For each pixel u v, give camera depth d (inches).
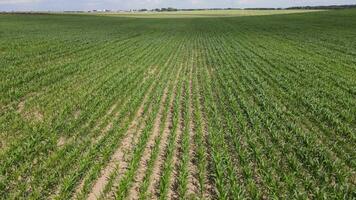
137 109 615.5
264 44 1658.5
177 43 1808.6
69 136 484.1
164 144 461.4
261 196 333.7
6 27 2516.0
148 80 839.7
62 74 863.1
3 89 686.5
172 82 839.7
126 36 2126.0
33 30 2284.7
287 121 536.7
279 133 486.6
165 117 567.8
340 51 1323.8
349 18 2994.6
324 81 796.6
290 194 331.6
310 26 2539.4
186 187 340.2
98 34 2167.8
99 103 633.6
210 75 932.0
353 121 531.2
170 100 683.4
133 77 862.5
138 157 404.2
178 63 1148.5
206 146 453.4
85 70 948.0
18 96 653.3
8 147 431.5
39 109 593.6
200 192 344.2
